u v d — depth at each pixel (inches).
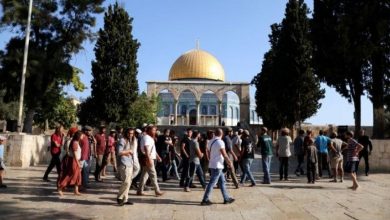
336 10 982.4
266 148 608.7
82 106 1498.5
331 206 406.6
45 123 1852.9
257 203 423.2
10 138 796.0
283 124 1382.9
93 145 583.8
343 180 662.5
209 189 410.0
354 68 976.9
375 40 908.0
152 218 338.3
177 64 2989.7
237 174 752.3
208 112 3038.9
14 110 1915.6
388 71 919.0
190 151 520.7
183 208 389.4
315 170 619.2
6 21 1112.8
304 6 1353.3
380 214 365.1
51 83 1205.7
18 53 1104.2
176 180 654.5
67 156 463.5
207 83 2610.7
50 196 444.5
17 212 351.6
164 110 3053.6
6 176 620.4
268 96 1465.3
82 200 425.1
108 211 366.6
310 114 1350.9
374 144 845.2
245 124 2009.1
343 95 1032.2
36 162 863.7
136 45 1478.8
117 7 1453.0
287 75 1342.3
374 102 943.0
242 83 2591.0
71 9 1214.3
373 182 633.0
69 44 1234.6
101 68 1413.6
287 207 399.9
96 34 1269.7
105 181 605.6
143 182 474.6
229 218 343.0
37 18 1143.6
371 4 898.1
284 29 1364.4
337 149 636.7
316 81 1331.2
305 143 634.8
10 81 1151.0
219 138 420.5
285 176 659.4
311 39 1029.8
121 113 1430.9
